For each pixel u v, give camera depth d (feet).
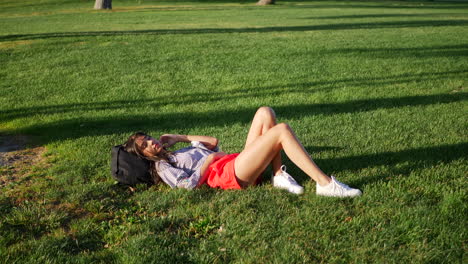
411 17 77.92
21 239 10.07
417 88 24.80
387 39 45.80
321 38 47.75
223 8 111.14
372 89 24.88
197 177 12.12
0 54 39.58
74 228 10.55
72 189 12.76
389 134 17.13
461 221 9.97
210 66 32.94
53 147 17.26
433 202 11.19
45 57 38.04
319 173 11.46
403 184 12.24
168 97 24.45
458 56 34.63
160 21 75.87
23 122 20.58
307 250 9.25
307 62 33.55
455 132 17.15
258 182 12.82
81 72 31.76
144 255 9.14
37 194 12.70
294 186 11.89
